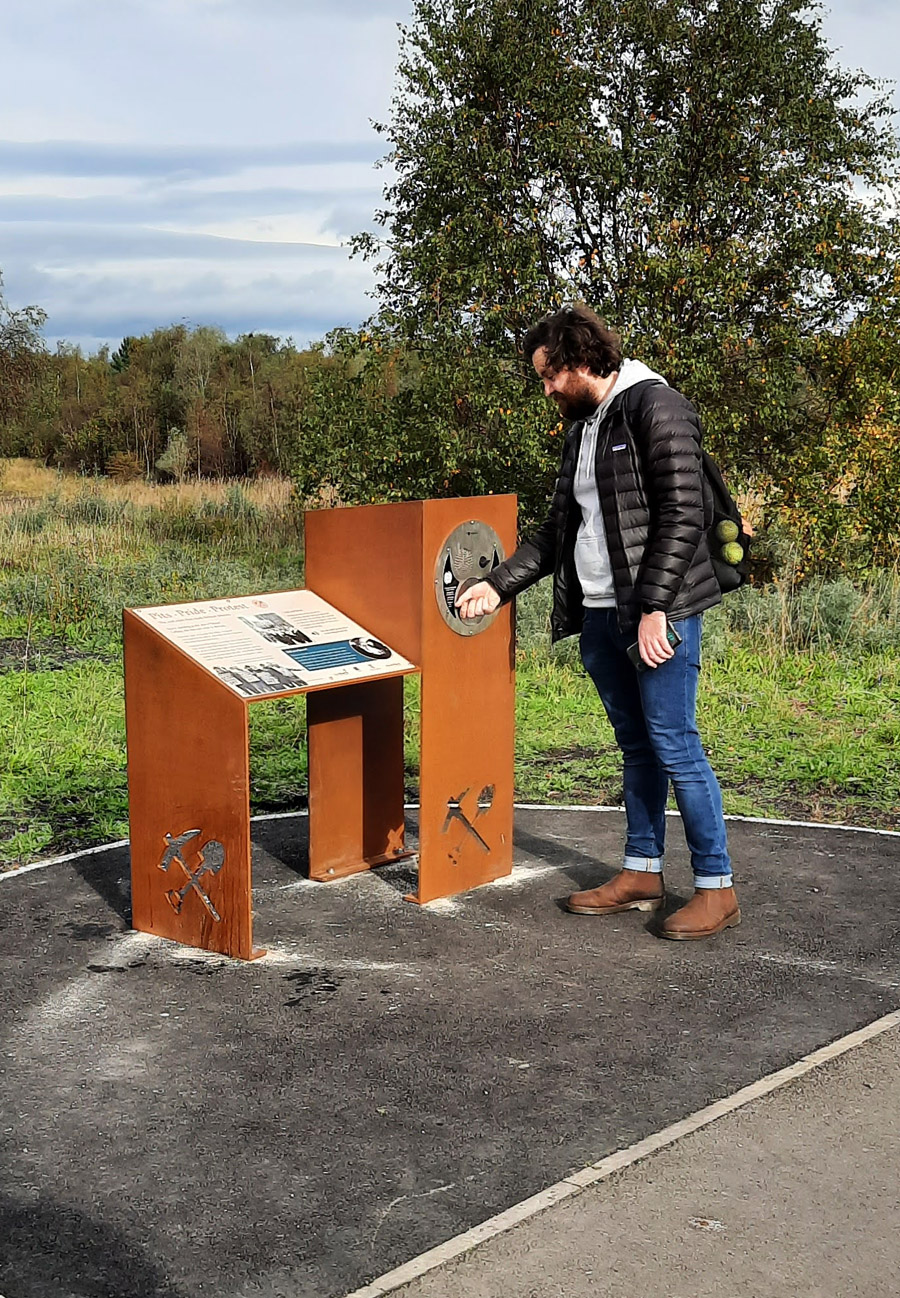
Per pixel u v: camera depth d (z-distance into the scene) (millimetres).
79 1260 2676
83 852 5668
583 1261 2625
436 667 4836
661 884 4844
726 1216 2779
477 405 11852
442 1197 2889
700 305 11672
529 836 5848
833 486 12391
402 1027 3820
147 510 21641
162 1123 3260
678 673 4414
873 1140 3105
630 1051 3639
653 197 11914
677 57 12031
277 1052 3666
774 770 7094
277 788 6832
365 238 12617
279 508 20891
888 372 12211
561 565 4719
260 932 4637
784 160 12008
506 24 12086
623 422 4348
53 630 12172
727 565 4480
